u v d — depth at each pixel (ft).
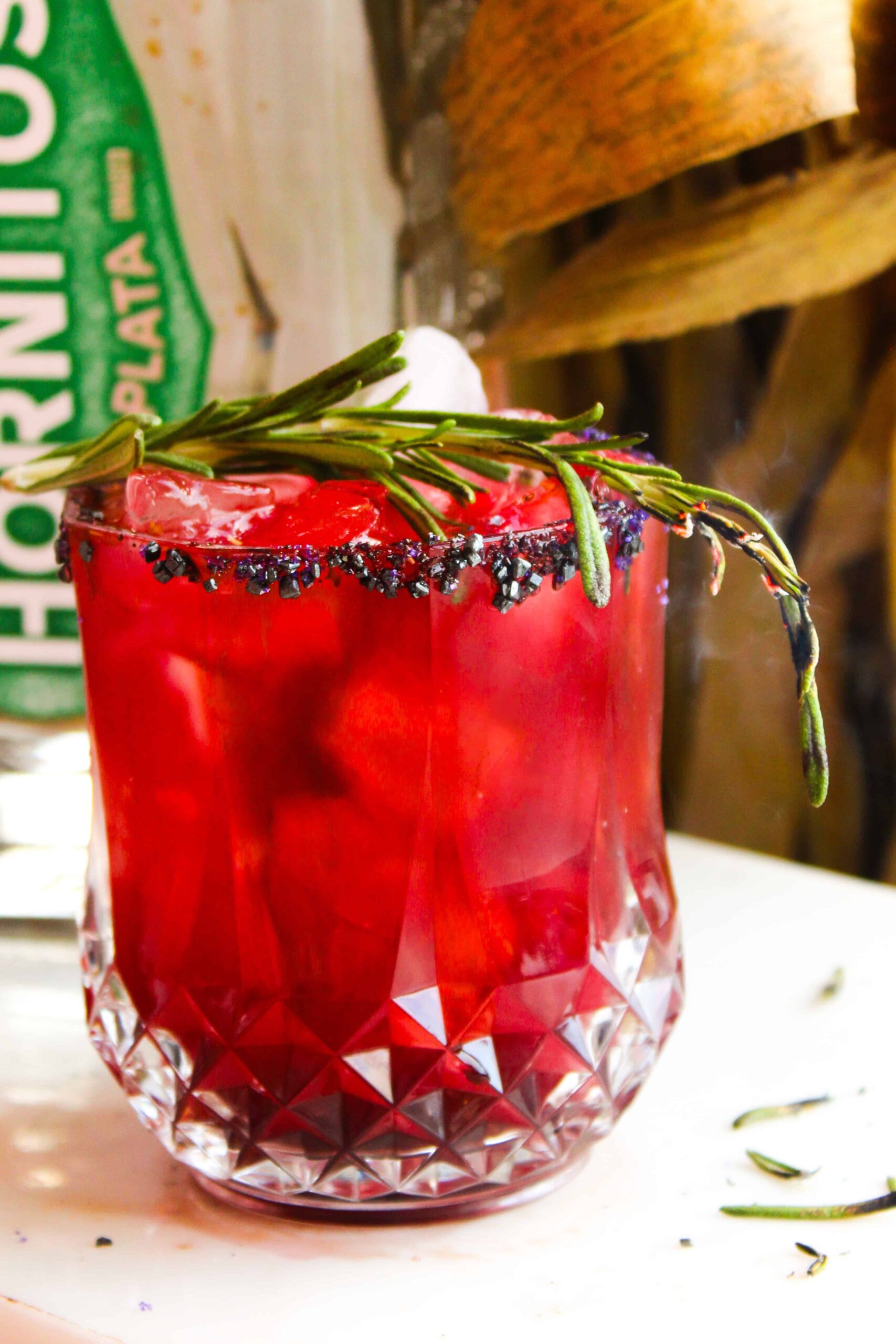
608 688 1.09
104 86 1.45
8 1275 1.09
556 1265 1.10
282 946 1.06
